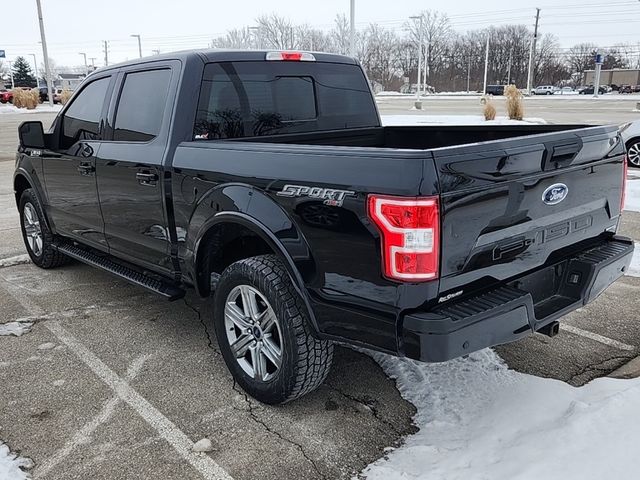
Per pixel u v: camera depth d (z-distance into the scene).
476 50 93.50
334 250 2.68
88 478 2.69
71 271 5.80
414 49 82.19
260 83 3.93
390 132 4.78
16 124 27.80
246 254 3.67
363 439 2.93
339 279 2.69
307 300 2.85
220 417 3.16
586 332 4.10
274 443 2.92
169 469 2.74
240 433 3.01
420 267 2.42
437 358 2.44
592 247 3.37
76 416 3.19
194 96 3.64
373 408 3.20
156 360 3.83
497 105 37.62
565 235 3.10
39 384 3.53
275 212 2.94
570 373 3.52
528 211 2.77
